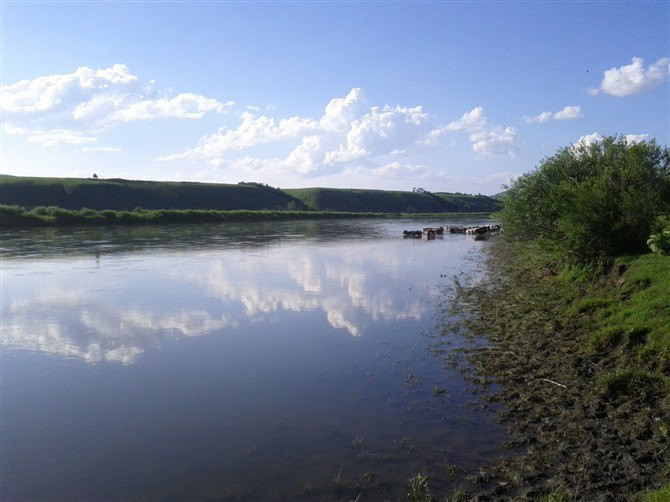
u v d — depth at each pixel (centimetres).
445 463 719
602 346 1073
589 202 1599
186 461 756
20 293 2041
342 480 687
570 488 636
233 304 1828
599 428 779
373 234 5762
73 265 2867
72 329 1503
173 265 2880
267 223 8344
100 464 755
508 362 1101
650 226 1547
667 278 1220
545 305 1502
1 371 1159
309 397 980
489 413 870
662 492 575
